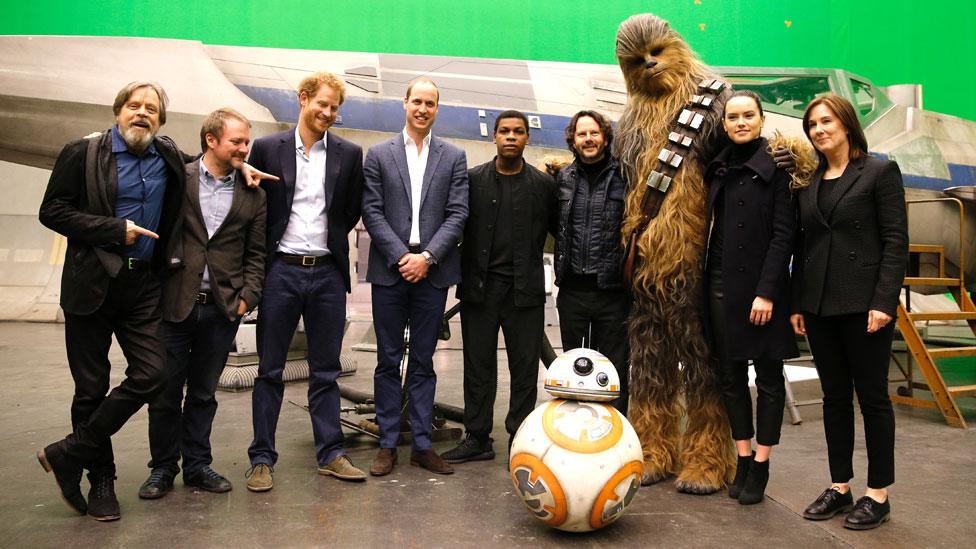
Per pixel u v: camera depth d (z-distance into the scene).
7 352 6.44
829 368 2.29
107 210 2.11
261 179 2.57
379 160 2.76
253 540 2.02
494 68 7.91
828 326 2.28
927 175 8.10
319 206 2.62
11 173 10.35
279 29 7.90
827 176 2.31
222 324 2.51
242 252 2.51
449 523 2.19
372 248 2.78
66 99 6.63
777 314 2.39
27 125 6.63
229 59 7.10
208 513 2.26
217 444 3.25
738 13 8.72
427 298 2.76
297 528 2.13
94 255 2.08
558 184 2.94
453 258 2.81
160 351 2.21
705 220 2.63
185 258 2.39
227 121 2.41
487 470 2.82
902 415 4.09
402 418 3.38
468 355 2.96
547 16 8.42
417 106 2.73
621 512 2.05
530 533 2.11
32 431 3.46
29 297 9.66
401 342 2.80
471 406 2.96
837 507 2.28
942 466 2.95
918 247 4.27
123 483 2.60
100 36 6.96
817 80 7.83
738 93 2.49
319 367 2.71
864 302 2.15
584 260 2.78
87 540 2.02
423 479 2.68
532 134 7.75
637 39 2.80
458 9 8.24
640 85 2.87
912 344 3.92
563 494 1.98
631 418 2.76
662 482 2.69
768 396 2.41
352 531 2.11
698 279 2.63
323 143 2.65
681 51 2.87
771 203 2.42
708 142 2.66
